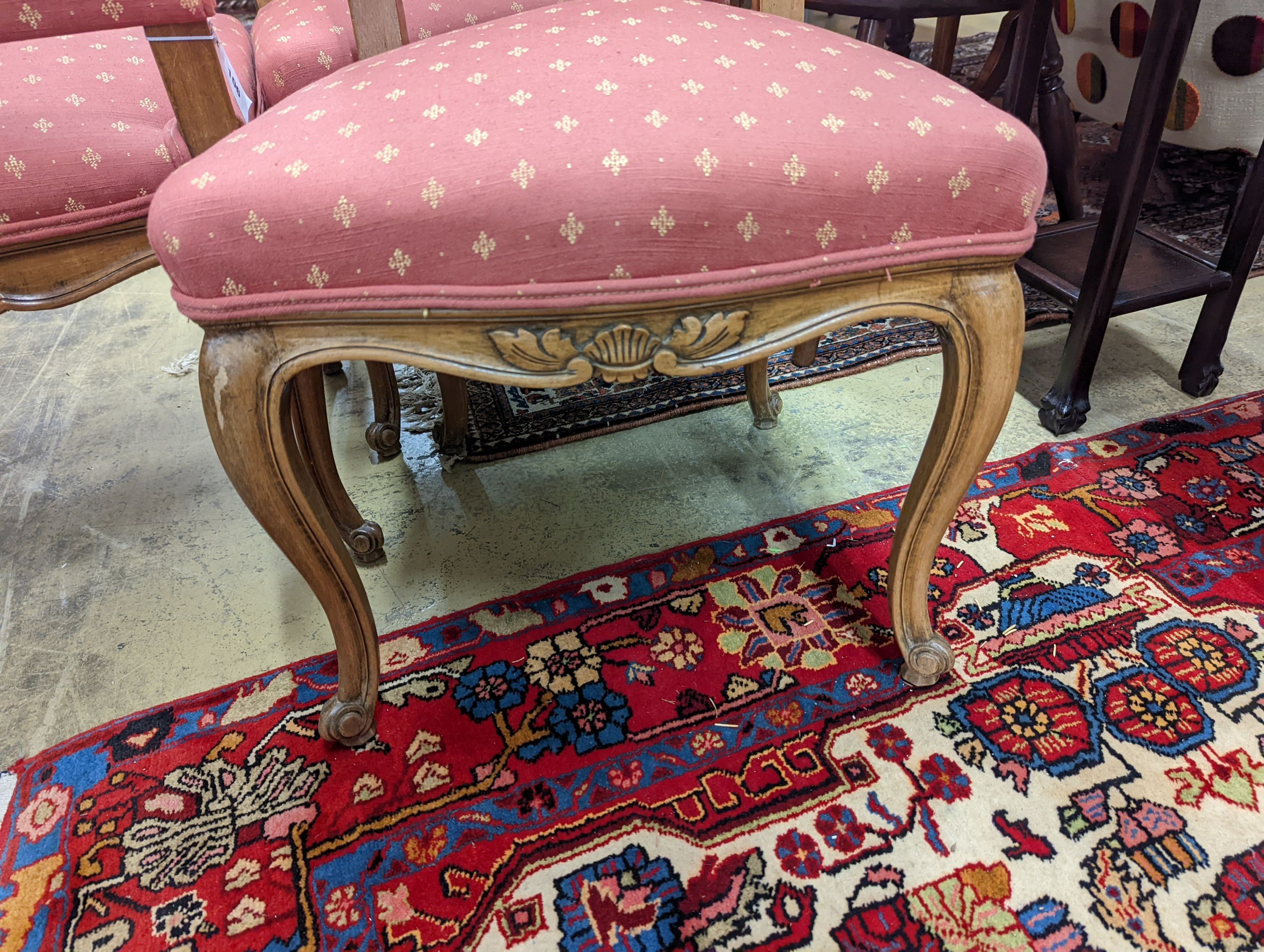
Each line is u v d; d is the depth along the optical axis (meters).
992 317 0.52
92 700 0.75
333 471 0.83
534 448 1.06
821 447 1.03
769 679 0.72
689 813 0.62
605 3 0.56
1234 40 1.03
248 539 0.95
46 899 0.58
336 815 0.63
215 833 0.62
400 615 0.82
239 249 0.44
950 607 0.78
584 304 0.46
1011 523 0.88
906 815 0.61
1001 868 0.57
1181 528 0.86
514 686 0.73
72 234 0.59
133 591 0.87
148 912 0.57
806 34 0.55
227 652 0.79
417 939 0.55
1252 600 0.77
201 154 0.51
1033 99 1.14
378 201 0.43
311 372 0.76
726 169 0.44
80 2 0.49
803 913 0.55
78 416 1.18
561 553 0.89
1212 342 1.03
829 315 0.51
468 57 0.49
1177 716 0.67
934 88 0.51
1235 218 0.97
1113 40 1.18
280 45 0.84
